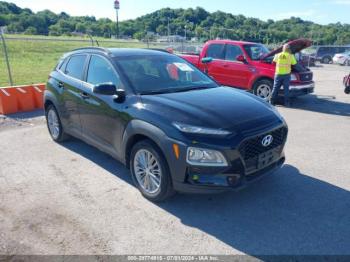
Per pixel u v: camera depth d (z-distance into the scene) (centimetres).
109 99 446
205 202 405
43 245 326
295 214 378
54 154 565
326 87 1376
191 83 487
